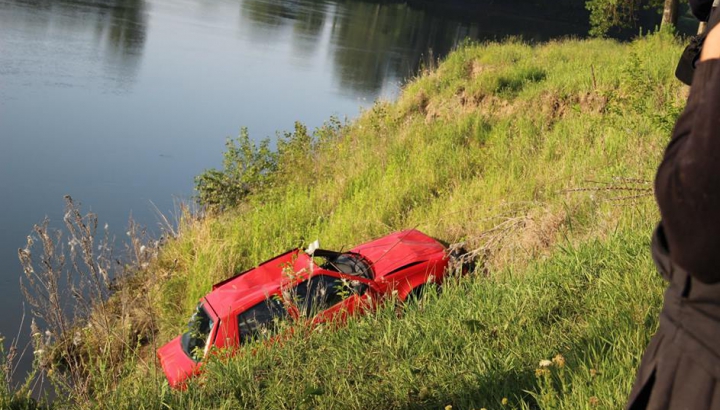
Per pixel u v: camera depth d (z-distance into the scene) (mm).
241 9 67750
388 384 4965
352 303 8312
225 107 31859
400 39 55062
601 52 20859
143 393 5809
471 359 4852
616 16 26969
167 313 11289
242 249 13250
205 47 46438
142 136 26562
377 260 9367
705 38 982
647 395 1062
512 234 9203
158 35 49031
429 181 14164
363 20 66438
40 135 25266
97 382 6090
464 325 5344
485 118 17188
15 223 17406
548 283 5680
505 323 5195
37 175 21250
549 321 5129
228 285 8820
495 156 14336
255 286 8719
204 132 27875
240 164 17766
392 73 41094
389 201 13453
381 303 8336
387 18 69750
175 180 22188
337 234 12789
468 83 19719
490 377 4504
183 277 12312
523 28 70750
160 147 25422
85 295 8016
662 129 10680
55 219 18031
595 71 17094
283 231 13867
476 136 16219
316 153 18453
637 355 3969
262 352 6176
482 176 13953
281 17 64625
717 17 962
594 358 4141
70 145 24516
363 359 5418
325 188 15711
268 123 29875
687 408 958
